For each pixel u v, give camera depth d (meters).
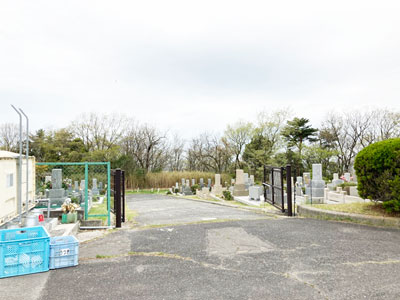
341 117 43.75
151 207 15.75
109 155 36.19
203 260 4.84
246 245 5.68
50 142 39.06
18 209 7.27
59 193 11.91
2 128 46.97
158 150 47.62
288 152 39.25
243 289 3.66
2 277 4.16
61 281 4.02
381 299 3.30
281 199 10.12
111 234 6.96
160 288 3.73
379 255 4.89
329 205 9.37
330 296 3.40
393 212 7.54
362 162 7.96
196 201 20.42
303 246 5.54
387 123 40.00
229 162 46.66
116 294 3.57
